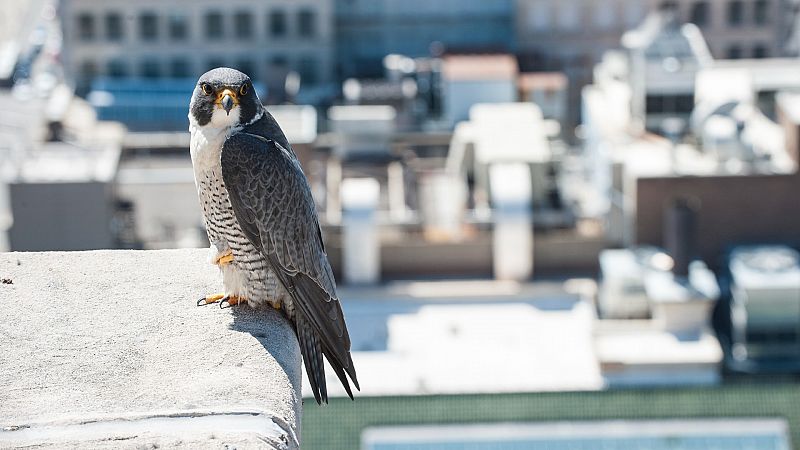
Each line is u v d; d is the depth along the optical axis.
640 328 44.41
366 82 79.75
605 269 45.88
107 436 7.55
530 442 31.27
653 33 58.22
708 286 44.41
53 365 8.49
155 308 9.46
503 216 50.31
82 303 9.43
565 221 51.19
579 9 92.12
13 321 9.12
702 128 51.44
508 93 74.12
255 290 9.70
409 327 46.66
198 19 88.88
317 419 31.19
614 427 31.62
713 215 49.84
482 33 96.69
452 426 31.23
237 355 8.73
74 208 49.28
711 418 32.03
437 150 62.47
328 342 9.74
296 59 90.62
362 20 96.12
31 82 96.38
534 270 50.31
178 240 52.34
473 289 48.91
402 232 51.31
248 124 9.87
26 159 51.97
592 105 59.81
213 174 9.76
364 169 56.75
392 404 31.64
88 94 82.44
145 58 89.06
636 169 50.12
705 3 90.94
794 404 32.06
